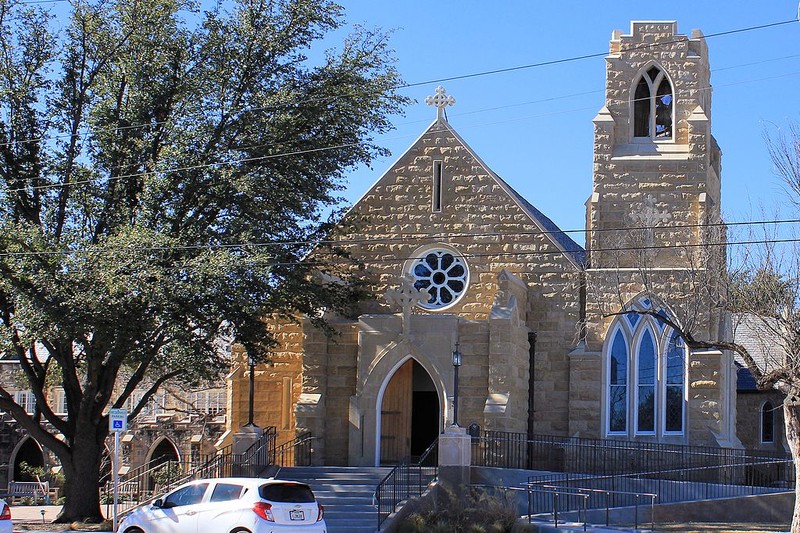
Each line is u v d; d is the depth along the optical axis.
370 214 40.66
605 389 38.84
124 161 34.00
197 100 34.00
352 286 37.34
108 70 34.88
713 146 44.25
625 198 40.28
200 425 54.97
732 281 32.53
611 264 39.72
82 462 34.47
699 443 37.94
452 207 40.28
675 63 41.12
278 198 34.00
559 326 39.47
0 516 27.09
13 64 34.06
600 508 32.88
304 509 24.56
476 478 34.88
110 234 33.34
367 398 37.78
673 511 32.62
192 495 25.25
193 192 33.16
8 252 31.94
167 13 34.31
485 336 37.41
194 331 35.97
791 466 37.88
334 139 35.59
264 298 32.78
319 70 35.41
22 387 50.47
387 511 31.06
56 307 30.16
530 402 39.31
